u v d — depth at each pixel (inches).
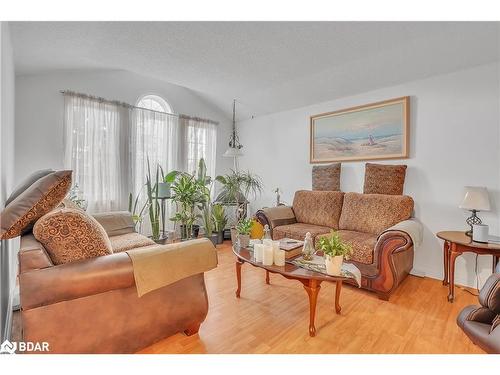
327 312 83.7
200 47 105.2
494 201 98.6
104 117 146.2
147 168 164.9
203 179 165.9
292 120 171.3
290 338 69.5
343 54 108.8
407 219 111.6
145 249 60.7
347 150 141.8
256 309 85.2
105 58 115.3
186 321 66.7
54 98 133.0
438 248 112.0
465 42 93.3
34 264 48.2
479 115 101.6
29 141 127.1
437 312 84.0
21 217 54.3
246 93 164.6
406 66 111.5
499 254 82.3
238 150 174.6
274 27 90.4
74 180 135.9
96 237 55.4
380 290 92.4
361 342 68.0
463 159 105.3
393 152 124.4
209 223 167.6
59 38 92.5
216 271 120.7
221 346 65.7
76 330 51.5
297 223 145.4
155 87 170.2
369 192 126.6
